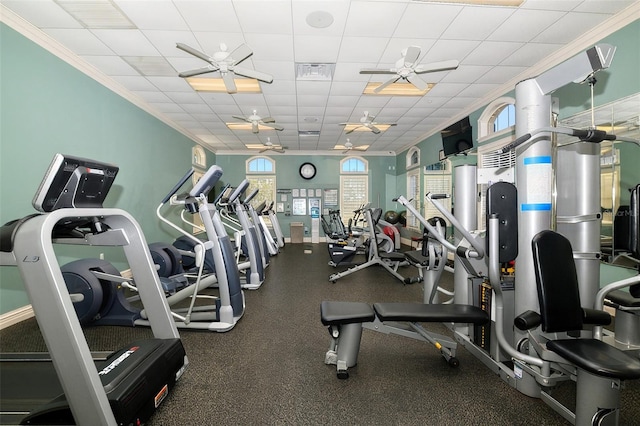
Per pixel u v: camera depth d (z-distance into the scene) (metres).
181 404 1.78
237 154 9.91
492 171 2.64
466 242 2.52
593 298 2.15
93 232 1.84
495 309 1.98
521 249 1.93
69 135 3.74
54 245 3.55
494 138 5.02
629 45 2.97
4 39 2.93
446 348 2.27
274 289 4.31
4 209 2.93
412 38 3.45
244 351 2.44
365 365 2.22
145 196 5.49
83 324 2.90
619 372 1.27
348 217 10.16
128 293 4.01
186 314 3.08
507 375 1.97
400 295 4.02
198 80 4.65
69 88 3.74
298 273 5.37
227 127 7.08
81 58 3.85
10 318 2.94
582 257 2.14
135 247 1.89
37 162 3.29
